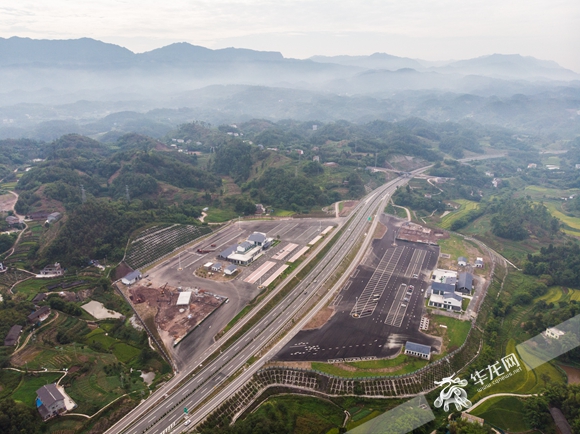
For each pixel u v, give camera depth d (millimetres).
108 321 143750
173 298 156500
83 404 104188
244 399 111125
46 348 124625
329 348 130375
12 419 93562
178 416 103500
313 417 105750
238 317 145000
